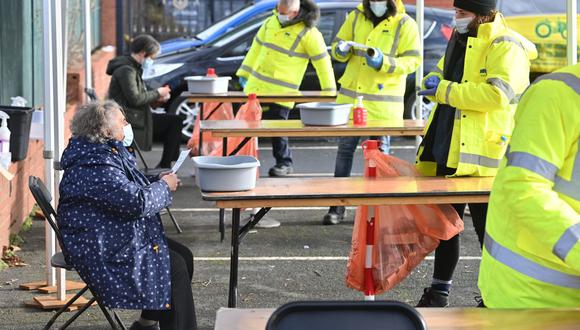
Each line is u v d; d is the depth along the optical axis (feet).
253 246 38.04
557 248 15.26
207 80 47.60
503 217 16.94
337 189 25.91
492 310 15.14
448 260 28.37
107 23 86.33
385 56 38.29
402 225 27.30
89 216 24.17
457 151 27.91
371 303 13.35
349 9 63.41
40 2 51.39
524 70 27.09
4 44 41.52
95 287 24.09
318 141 64.95
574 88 15.72
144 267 24.35
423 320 13.26
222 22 64.13
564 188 16.01
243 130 35.96
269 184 26.66
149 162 56.18
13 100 38.32
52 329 28.27
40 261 35.53
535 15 63.31
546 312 15.02
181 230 40.65
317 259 36.09
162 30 87.97
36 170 43.39
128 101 46.34
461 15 27.37
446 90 26.91
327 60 48.42
